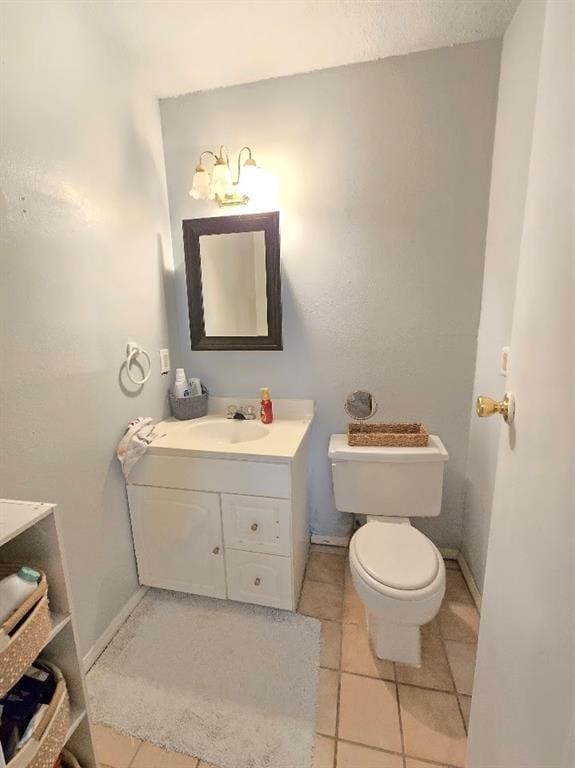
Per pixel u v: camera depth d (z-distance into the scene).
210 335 1.85
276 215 1.66
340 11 1.28
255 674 1.33
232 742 1.13
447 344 1.70
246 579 1.58
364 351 1.78
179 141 1.76
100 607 1.45
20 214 1.07
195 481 1.51
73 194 1.25
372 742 1.12
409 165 1.59
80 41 1.25
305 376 1.86
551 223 0.63
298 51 1.47
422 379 1.75
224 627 1.53
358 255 1.70
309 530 2.00
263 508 1.48
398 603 1.20
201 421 1.82
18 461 1.09
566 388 0.56
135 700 1.25
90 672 1.35
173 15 1.29
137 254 1.60
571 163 0.56
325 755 1.09
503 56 1.41
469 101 1.50
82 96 1.27
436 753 1.09
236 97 1.67
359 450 1.61
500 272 1.42
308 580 1.78
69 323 1.25
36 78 1.10
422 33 1.40
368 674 1.32
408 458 1.58
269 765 1.07
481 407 0.83
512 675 0.71
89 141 1.31
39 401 1.15
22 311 1.09
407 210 1.62
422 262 1.65
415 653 1.35
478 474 1.64
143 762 1.09
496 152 1.48
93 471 1.39
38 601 0.75
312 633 1.49
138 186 1.60
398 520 1.63
